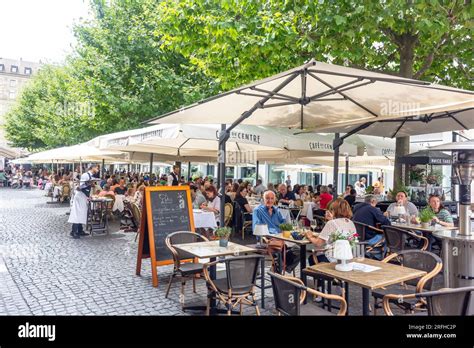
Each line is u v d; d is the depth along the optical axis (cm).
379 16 698
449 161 928
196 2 847
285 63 846
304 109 596
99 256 852
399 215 779
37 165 4809
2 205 1905
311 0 740
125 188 1541
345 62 846
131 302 553
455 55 920
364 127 744
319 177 2639
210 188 1034
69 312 510
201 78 1355
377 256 691
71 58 2136
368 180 2291
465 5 723
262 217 649
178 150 1180
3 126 3372
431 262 429
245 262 446
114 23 1399
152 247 646
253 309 529
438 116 697
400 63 897
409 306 392
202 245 545
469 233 554
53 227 1249
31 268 736
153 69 1322
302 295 386
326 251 509
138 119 1377
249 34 810
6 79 8175
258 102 507
